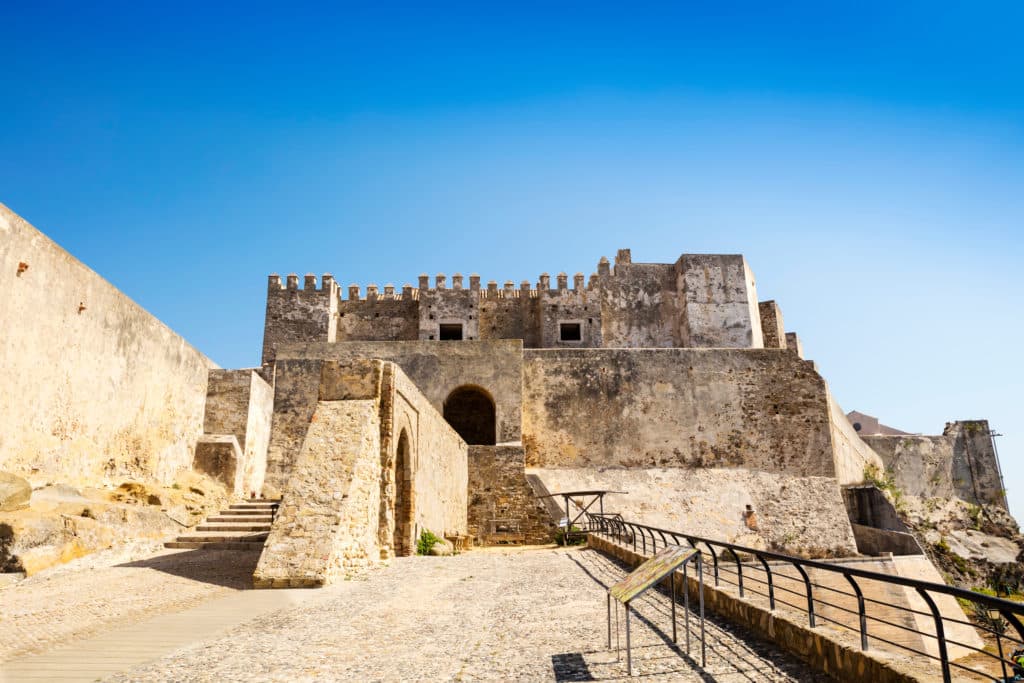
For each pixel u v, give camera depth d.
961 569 33.84
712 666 6.54
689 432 29.38
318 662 6.55
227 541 15.02
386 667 6.44
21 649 6.91
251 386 22.59
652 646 7.34
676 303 40.16
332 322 39.31
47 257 13.49
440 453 20.78
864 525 30.70
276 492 24.92
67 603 9.21
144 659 6.57
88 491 14.48
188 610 9.00
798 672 6.31
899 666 5.25
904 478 48.22
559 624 8.48
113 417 16.11
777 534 27.22
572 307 39.16
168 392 19.17
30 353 12.97
